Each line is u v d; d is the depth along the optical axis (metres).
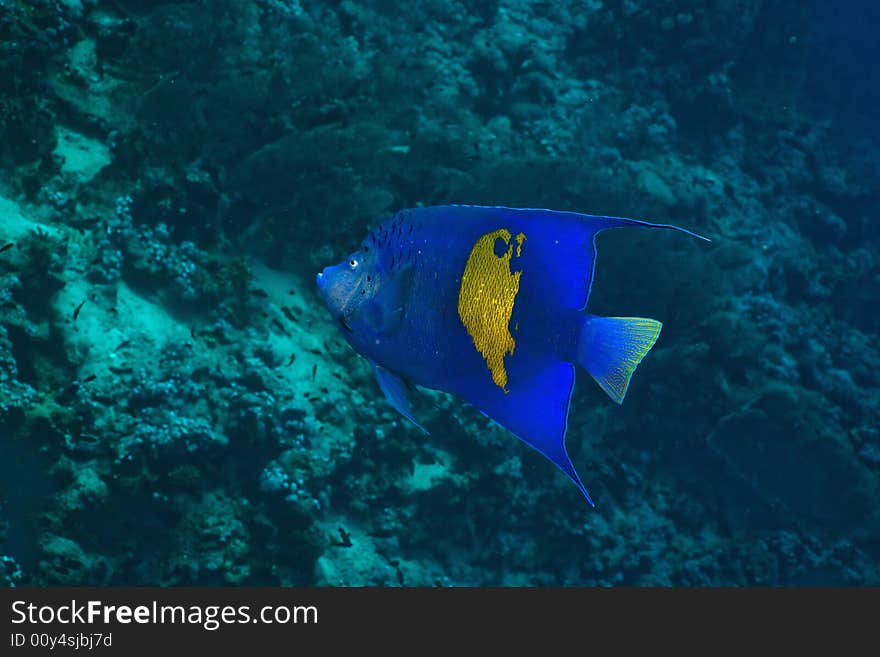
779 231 13.83
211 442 6.34
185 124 7.56
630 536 9.48
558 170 9.65
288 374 7.28
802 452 10.87
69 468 5.94
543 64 12.20
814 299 13.55
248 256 7.77
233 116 7.80
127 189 7.17
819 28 17.56
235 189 7.73
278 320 7.52
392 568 7.46
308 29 9.78
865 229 15.36
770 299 12.12
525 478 8.76
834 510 11.14
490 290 1.58
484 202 9.25
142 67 7.92
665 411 10.41
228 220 7.72
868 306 14.81
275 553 6.53
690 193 12.30
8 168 6.81
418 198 8.99
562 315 1.55
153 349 6.69
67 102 7.34
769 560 10.45
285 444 6.74
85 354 6.31
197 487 6.30
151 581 6.11
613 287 10.02
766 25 14.70
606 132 12.45
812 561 10.73
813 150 15.20
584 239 1.56
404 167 8.91
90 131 7.43
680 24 13.41
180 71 8.00
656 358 10.15
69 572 5.79
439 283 1.61
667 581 9.42
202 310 7.12
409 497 7.81
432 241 1.62
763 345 11.17
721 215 13.05
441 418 8.21
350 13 10.91
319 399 7.34
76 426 6.00
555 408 1.54
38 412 5.91
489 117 11.65
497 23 12.73
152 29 8.07
